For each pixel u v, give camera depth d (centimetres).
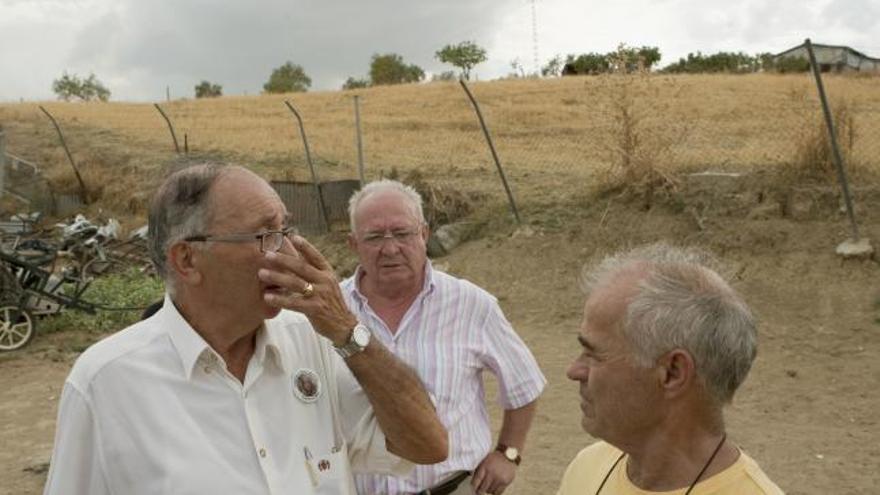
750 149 1319
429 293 334
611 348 190
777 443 667
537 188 1424
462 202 1366
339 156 1998
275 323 233
